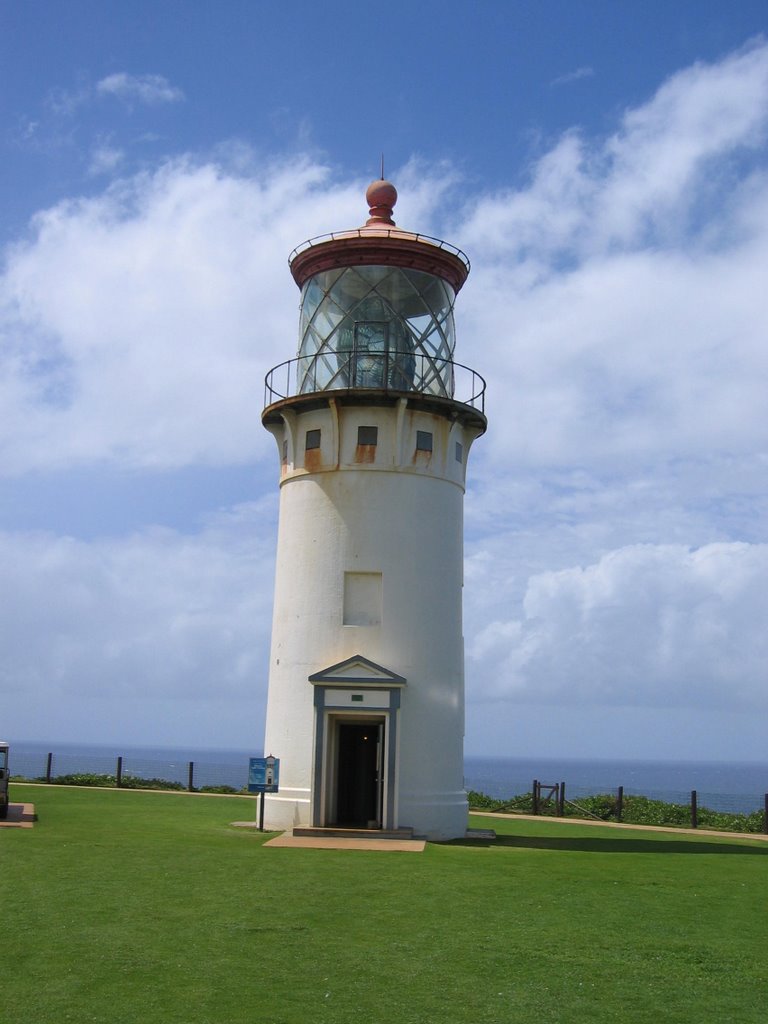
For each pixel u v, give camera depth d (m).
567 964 12.63
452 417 27.70
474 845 24.50
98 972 11.40
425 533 27.08
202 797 36.03
